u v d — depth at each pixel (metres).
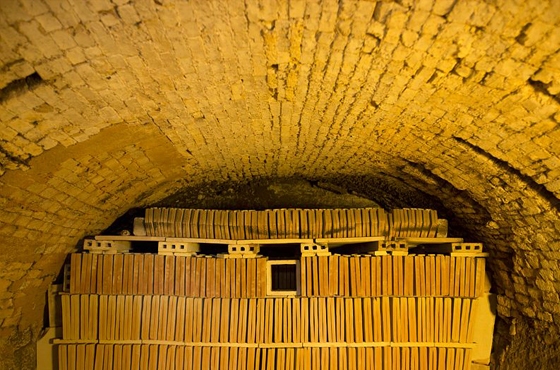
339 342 5.46
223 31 2.58
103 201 5.00
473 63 2.72
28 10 2.19
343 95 3.47
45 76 2.70
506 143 3.55
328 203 6.57
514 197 4.31
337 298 5.50
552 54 2.46
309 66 3.03
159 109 3.50
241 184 6.50
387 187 6.07
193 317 5.46
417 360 5.46
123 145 3.92
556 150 3.32
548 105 2.89
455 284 5.49
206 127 4.07
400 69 2.95
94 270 5.38
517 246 4.95
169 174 5.19
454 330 5.52
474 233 5.73
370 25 2.50
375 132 4.21
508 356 5.45
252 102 3.63
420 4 2.28
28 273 4.87
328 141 4.70
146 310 5.43
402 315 5.50
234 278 5.46
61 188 4.13
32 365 5.37
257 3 2.34
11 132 3.09
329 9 2.38
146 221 5.45
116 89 3.04
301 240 5.48
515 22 2.30
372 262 5.48
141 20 2.39
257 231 5.52
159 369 5.39
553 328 4.86
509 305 5.50
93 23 2.37
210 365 5.43
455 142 3.91
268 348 5.45
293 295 5.50
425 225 5.56
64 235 5.04
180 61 2.85
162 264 5.44
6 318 4.84
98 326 5.40
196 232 5.52
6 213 3.84
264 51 2.82
